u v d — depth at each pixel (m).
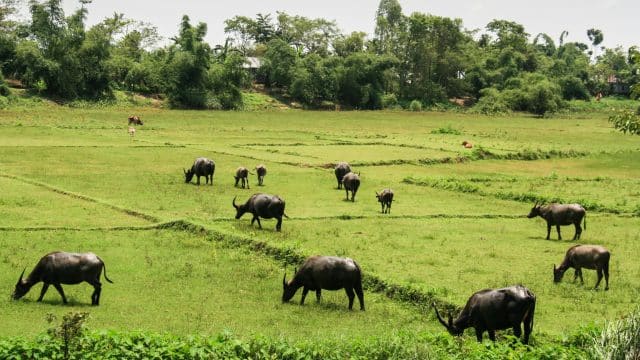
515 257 26.47
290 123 90.00
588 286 22.78
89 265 19.17
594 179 49.88
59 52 99.00
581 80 157.25
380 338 14.85
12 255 23.75
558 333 17.66
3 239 25.92
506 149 63.66
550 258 26.55
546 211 30.14
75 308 18.86
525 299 15.80
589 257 22.52
